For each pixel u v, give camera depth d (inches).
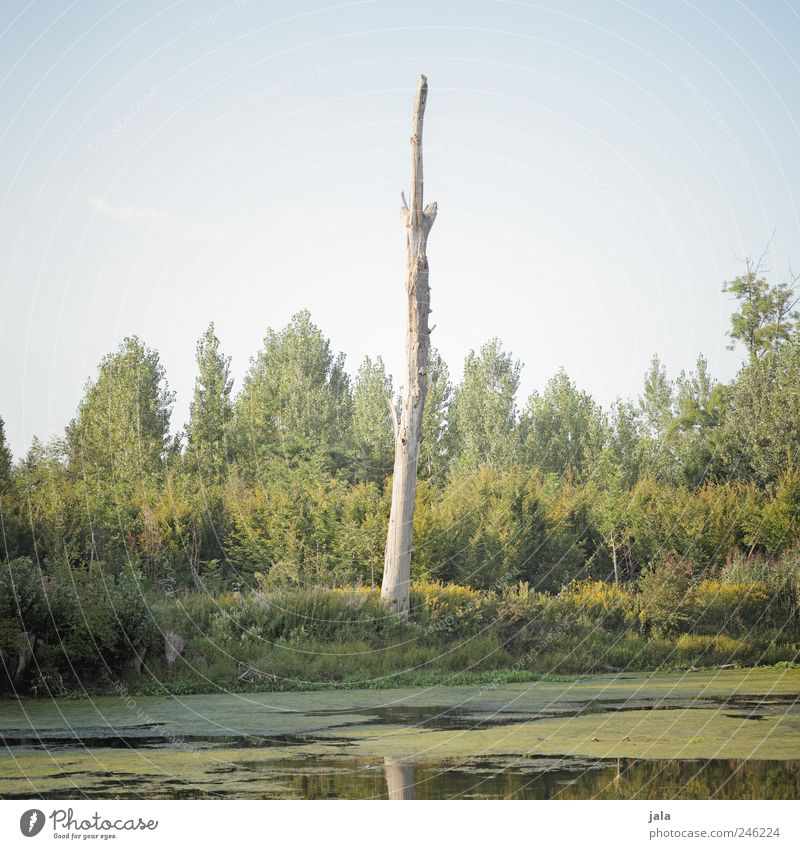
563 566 1210.0
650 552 1229.7
